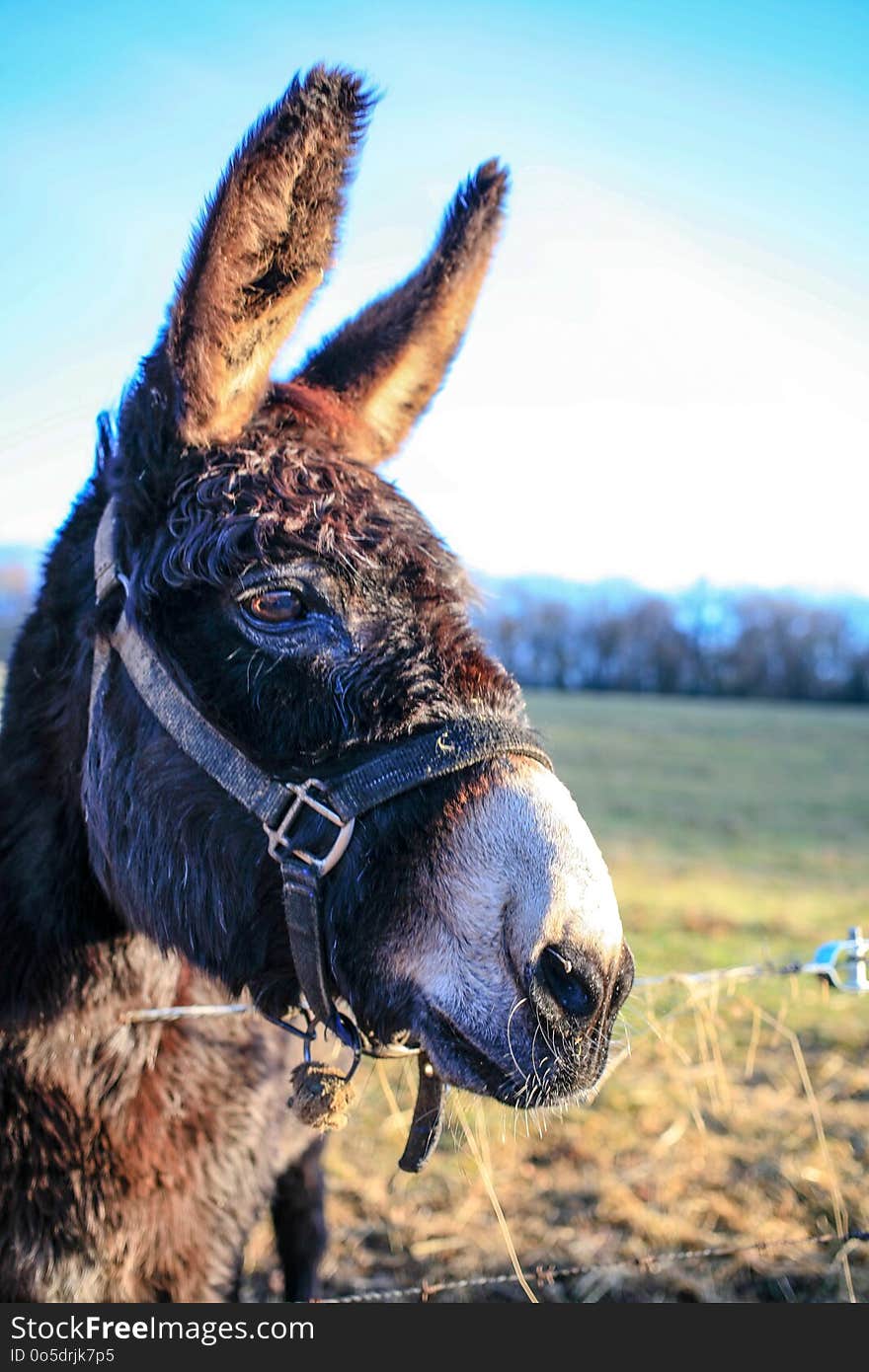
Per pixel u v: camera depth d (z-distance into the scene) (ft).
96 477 6.71
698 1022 12.17
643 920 25.82
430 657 5.24
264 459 5.60
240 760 5.32
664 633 173.88
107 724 5.91
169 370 5.64
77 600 6.49
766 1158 13.62
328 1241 10.44
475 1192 12.79
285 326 5.60
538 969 4.76
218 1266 7.37
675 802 51.62
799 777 64.95
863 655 165.58
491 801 4.98
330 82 5.14
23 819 6.52
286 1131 8.79
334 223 5.46
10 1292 6.48
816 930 25.25
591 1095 5.01
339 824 5.07
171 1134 6.89
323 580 5.24
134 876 5.85
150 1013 6.67
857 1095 15.62
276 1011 5.88
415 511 5.96
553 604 177.37
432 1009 4.98
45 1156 6.46
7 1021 6.40
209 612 5.40
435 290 7.04
